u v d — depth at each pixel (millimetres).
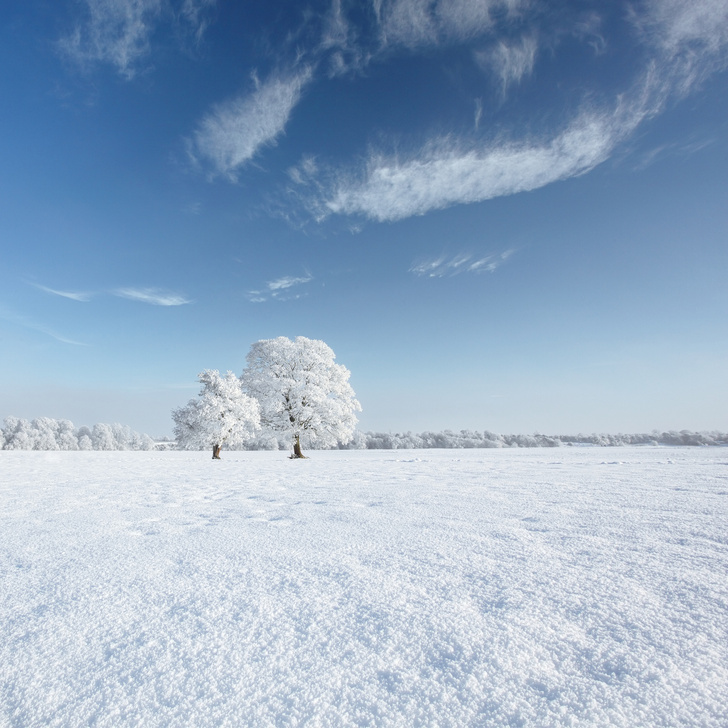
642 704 1337
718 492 5789
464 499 5543
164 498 6273
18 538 3693
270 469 12984
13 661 1672
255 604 2174
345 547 3229
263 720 1309
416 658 1634
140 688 1483
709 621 1881
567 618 1948
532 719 1275
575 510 4578
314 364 29844
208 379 27328
